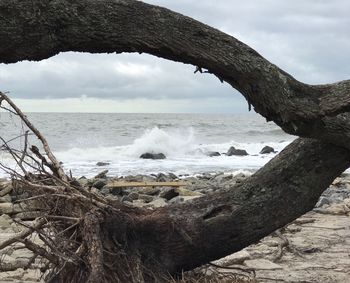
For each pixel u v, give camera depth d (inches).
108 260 197.3
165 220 215.0
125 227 204.8
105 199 213.6
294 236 345.4
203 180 645.9
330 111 204.8
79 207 198.7
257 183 227.6
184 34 191.6
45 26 171.2
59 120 2311.8
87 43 182.2
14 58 171.8
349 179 679.7
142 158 1075.9
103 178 609.0
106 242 198.8
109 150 1138.0
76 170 822.5
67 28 176.2
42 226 200.5
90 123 2082.9
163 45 190.1
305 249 308.2
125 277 198.1
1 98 202.1
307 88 207.3
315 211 438.6
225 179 649.6
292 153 228.8
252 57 197.8
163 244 213.8
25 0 166.9
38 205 210.2
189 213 219.6
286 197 226.7
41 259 236.5
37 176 208.5
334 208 439.5
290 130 208.4
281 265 273.7
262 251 299.3
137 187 544.7
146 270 207.5
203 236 217.8
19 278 233.6
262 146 1333.7
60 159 1012.5
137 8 185.9
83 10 177.5
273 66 200.4
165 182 570.3
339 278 248.7
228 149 1263.5
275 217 226.7
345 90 207.3
